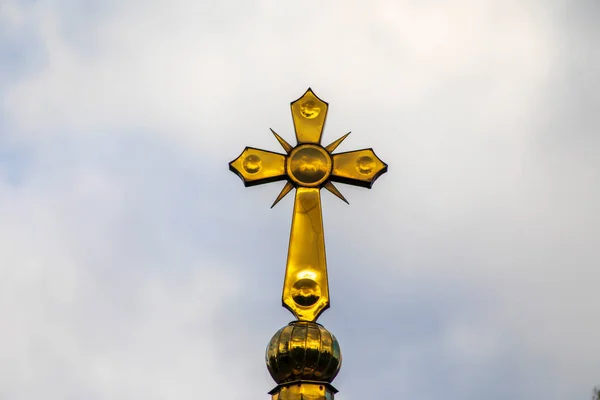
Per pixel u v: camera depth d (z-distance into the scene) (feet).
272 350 72.49
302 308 73.87
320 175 78.07
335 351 72.59
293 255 75.10
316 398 71.41
